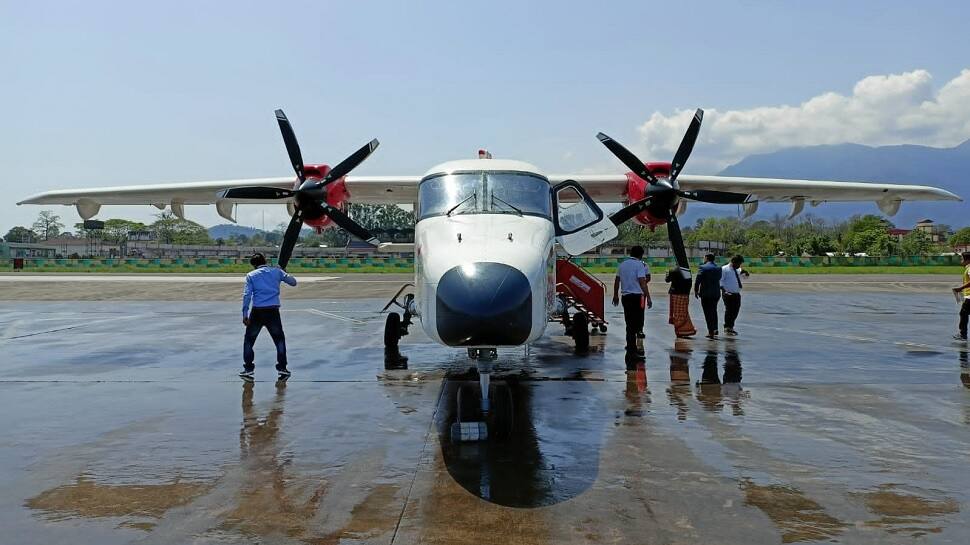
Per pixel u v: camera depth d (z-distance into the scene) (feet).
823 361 36.06
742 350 40.04
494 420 21.54
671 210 42.06
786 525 14.70
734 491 16.69
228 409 25.54
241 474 18.12
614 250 288.30
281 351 31.76
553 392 28.27
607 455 19.60
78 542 13.96
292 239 41.39
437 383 30.42
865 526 14.64
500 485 17.17
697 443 20.75
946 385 29.63
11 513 15.51
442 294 20.71
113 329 52.54
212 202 54.80
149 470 18.47
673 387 29.25
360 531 14.47
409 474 18.04
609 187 49.16
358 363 35.96
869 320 58.59
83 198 53.67
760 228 437.99
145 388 29.55
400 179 47.21
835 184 51.83
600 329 46.85
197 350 41.14
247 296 31.22
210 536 14.25
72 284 115.24
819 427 22.59
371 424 23.25
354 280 132.67
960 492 16.63
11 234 498.69
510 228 24.40
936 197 54.65
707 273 44.57
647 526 14.66
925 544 13.76
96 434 22.08
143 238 442.91
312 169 43.24
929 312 66.80
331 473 18.16
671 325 53.36
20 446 20.75
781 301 81.35
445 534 14.30
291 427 22.88
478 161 28.63
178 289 102.73
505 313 19.99
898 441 20.98
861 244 307.17
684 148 42.09
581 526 14.67
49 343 44.37
